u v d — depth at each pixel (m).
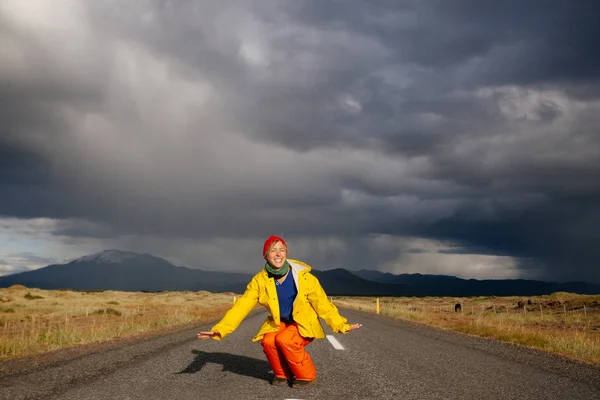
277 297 4.99
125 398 4.53
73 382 5.32
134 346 9.09
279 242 4.91
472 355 8.55
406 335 12.70
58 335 11.41
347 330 5.03
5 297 40.50
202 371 6.15
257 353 8.28
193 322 18.56
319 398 4.67
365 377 5.97
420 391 5.14
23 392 4.77
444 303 66.44
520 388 5.43
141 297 61.31
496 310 40.84
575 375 6.57
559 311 35.59
